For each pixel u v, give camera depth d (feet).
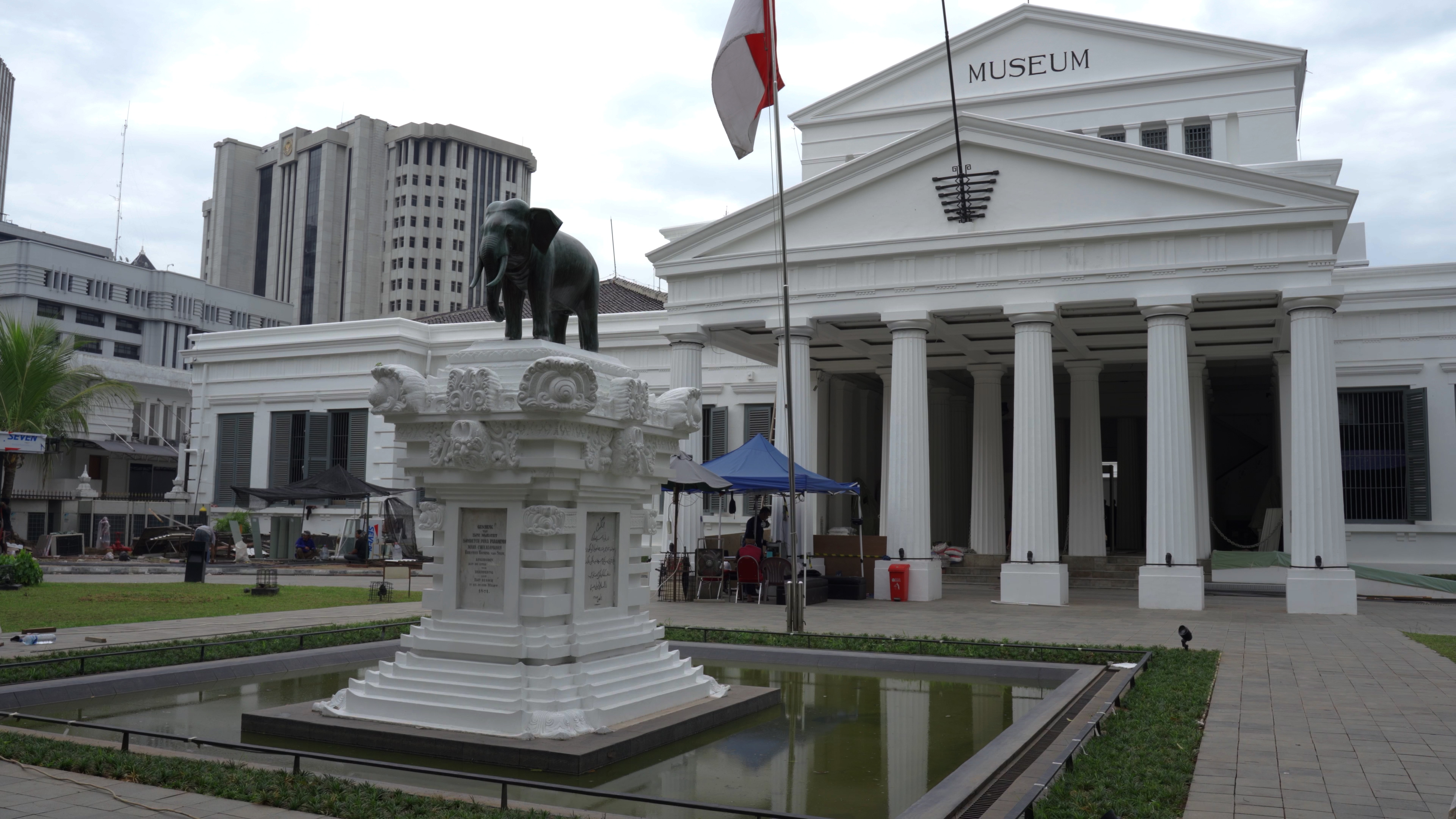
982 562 97.04
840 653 42.16
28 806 19.07
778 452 75.92
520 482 26.37
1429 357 89.04
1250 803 20.18
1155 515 69.67
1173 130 98.27
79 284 224.33
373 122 408.46
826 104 111.34
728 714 29.76
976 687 37.55
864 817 20.71
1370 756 24.47
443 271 406.00
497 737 24.73
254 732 27.04
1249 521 124.57
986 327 87.15
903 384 77.25
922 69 108.17
